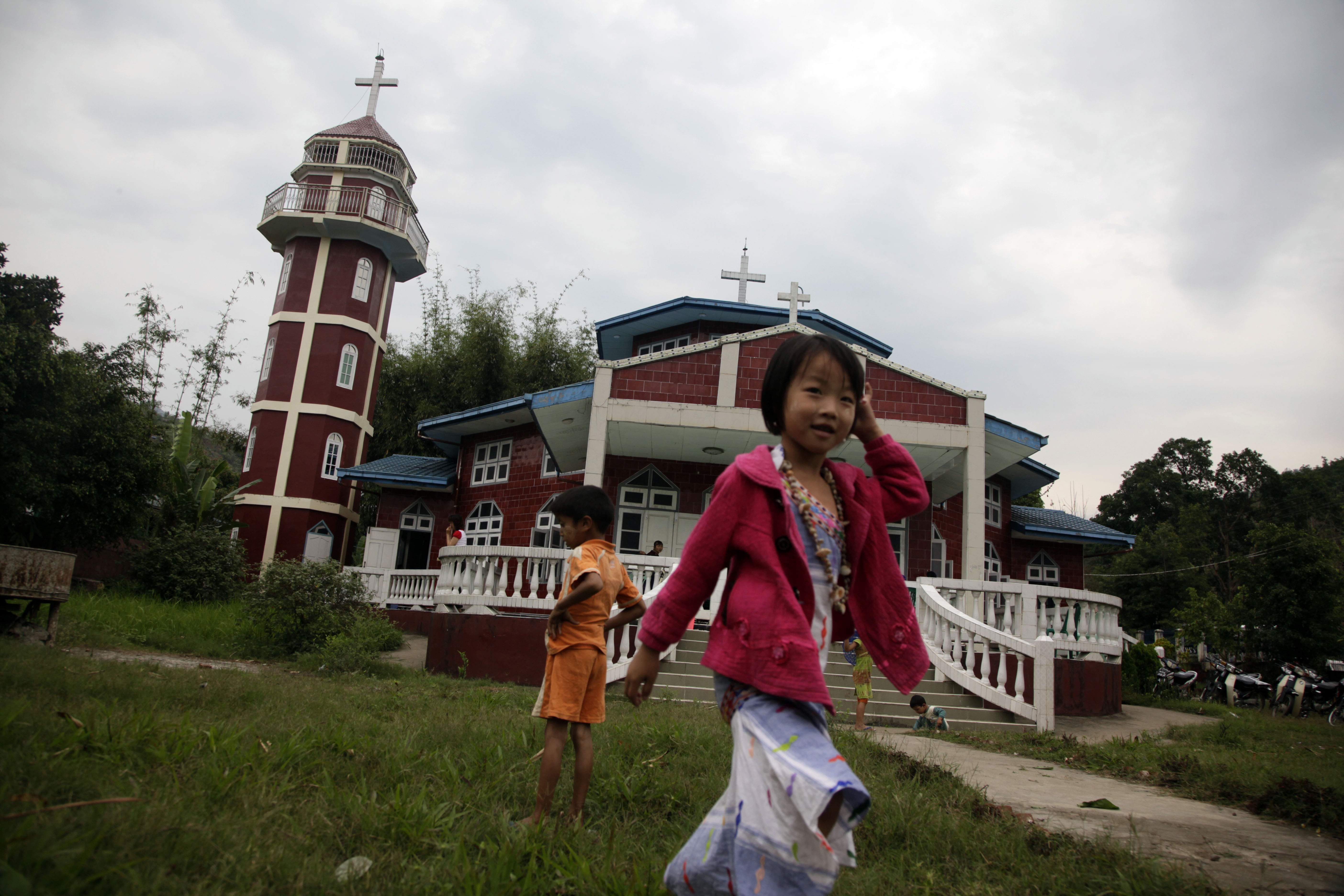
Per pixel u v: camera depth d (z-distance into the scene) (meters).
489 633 11.11
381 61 31.44
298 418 27.03
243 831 2.66
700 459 17.75
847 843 1.94
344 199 28.25
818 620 2.13
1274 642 23.62
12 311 19.47
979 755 7.15
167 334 34.44
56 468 18.41
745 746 2.00
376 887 2.46
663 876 2.69
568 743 5.00
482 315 30.67
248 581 25.00
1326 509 53.03
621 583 3.90
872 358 15.21
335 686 8.13
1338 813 4.66
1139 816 4.66
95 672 6.05
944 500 19.14
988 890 3.00
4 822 2.20
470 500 23.00
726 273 23.95
